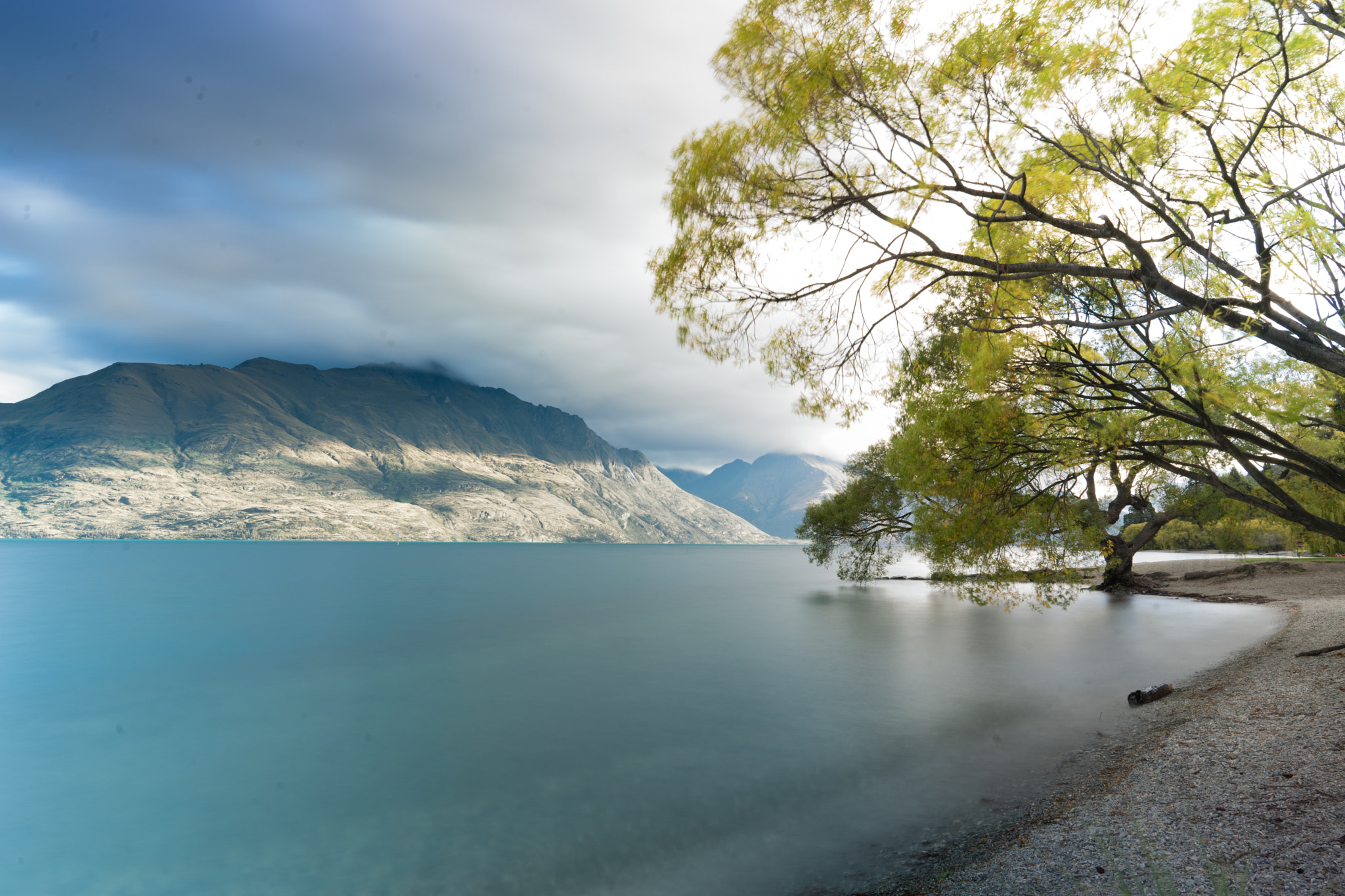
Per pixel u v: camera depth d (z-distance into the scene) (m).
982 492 10.54
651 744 16.38
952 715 17.25
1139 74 7.11
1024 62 6.60
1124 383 8.37
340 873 10.52
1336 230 6.23
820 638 33.84
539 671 26.84
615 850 10.48
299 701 22.75
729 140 6.43
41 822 13.03
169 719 20.84
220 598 63.12
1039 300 8.36
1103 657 24.38
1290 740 10.51
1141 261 6.36
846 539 52.53
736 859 9.73
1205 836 7.53
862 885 8.24
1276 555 67.38
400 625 42.72
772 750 15.37
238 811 13.37
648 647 32.66
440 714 20.38
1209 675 18.72
